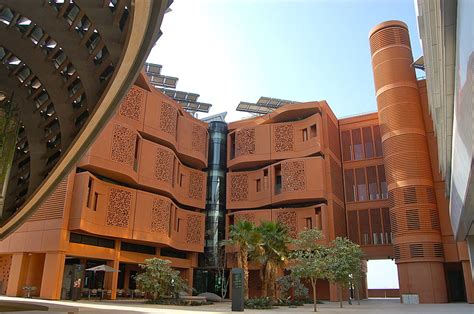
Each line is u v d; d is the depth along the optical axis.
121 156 29.00
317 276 19.33
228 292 37.75
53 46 12.47
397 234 33.16
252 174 39.38
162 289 24.86
